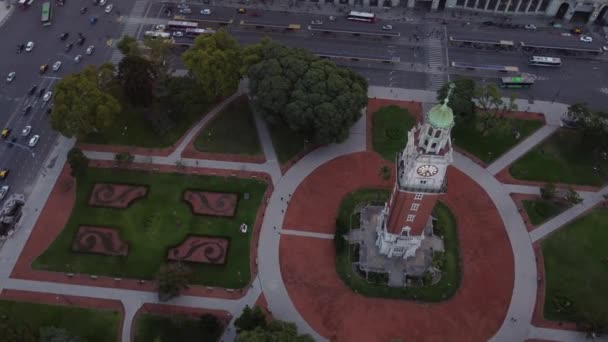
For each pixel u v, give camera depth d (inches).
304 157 6053.2
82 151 6048.2
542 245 5408.5
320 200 5708.7
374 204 5659.5
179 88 6254.9
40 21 7529.5
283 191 5772.6
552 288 5103.3
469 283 5123.0
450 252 5334.6
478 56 7155.5
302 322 4862.2
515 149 6171.3
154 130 6220.5
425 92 6761.8
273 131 6269.7
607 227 5541.3
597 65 7101.4
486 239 5433.1
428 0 7657.5
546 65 7037.4
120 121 6333.7
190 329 4783.5
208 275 5152.6
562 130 6333.7
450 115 3587.6
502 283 5132.9
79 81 5772.6
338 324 4849.9
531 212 5644.7
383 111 6515.8
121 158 5816.9
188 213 5595.5
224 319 4869.6
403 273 5162.4
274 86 5634.8
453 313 4936.0
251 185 5821.9
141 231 5452.8
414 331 4822.8
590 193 5807.1
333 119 5516.7
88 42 7293.3
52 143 6161.4
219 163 5999.0
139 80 5895.7
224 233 5447.8
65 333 4416.8
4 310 4896.7
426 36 7367.1
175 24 7347.4
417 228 4746.6
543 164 6033.5
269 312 4909.0
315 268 5201.8
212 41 6146.7
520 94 6756.9
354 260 5255.9
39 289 5044.3
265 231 5462.6
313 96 5565.9
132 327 4803.2
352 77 6058.1
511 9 7672.2
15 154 6048.2
